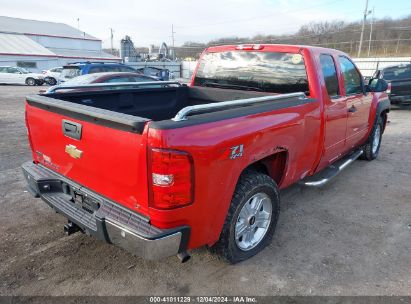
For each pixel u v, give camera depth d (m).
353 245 3.54
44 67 39.94
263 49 4.19
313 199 4.68
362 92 5.19
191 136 2.30
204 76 4.86
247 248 3.21
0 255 3.27
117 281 2.95
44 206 4.32
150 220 2.40
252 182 2.96
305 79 3.87
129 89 4.11
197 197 2.42
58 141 2.97
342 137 4.65
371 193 4.91
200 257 3.29
